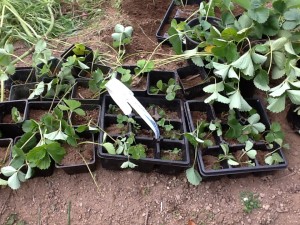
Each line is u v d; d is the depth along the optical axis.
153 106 0.67
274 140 0.61
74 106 0.60
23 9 0.86
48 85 0.64
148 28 0.83
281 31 0.64
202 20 0.72
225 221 0.57
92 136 0.62
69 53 0.73
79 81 0.68
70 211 0.58
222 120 0.65
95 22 0.86
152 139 0.61
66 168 0.59
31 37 0.80
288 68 0.61
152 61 0.69
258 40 0.66
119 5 0.88
